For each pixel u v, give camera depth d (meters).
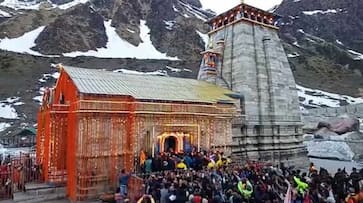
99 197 23.41
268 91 41.22
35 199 23.55
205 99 32.19
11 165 25.19
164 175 21.27
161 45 161.62
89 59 133.00
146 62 136.12
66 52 138.88
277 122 40.22
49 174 26.27
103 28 163.50
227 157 31.05
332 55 165.25
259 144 38.75
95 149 24.20
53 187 25.20
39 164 28.47
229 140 33.00
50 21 164.75
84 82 26.56
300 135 43.59
